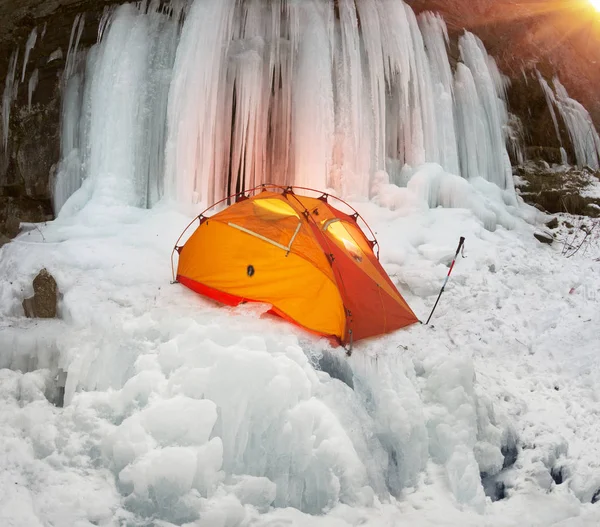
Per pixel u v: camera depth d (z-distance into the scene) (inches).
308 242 238.4
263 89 356.5
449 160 400.2
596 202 427.2
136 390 186.5
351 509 171.3
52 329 225.5
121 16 369.1
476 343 254.7
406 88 382.3
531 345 261.4
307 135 350.9
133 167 343.6
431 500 183.0
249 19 364.5
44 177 377.7
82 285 247.4
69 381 202.1
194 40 339.6
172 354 194.5
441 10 440.5
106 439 174.4
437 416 201.2
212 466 167.6
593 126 524.7
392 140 390.6
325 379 202.5
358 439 188.1
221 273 242.8
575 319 278.7
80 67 377.7
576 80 544.1
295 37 362.6
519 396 228.2
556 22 540.1
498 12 486.3
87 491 163.5
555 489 194.4
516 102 484.7
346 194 354.9
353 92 362.9
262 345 196.2
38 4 398.3
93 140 348.2
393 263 307.9
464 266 312.7
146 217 322.3
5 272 265.1
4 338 219.8
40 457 176.1
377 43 375.2
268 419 182.1
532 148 482.0
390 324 248.5
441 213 360.8
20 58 403.5
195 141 334.0
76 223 318.3
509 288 304.0
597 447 204.5
